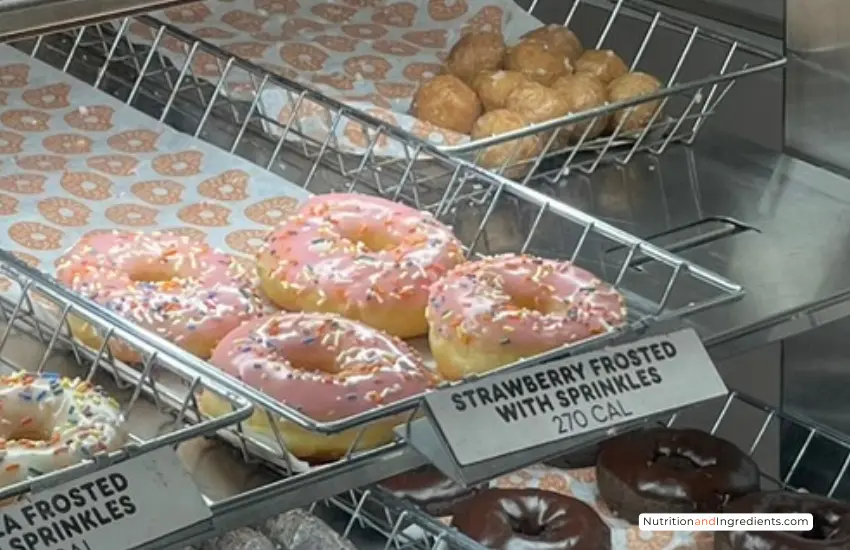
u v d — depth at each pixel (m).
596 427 0.95
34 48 1.65
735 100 1.68
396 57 1.67
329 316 1.10
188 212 1.35
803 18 1.54
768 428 1.55
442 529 1.05
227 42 1.67
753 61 1.66
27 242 1.28
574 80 1.54
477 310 1.09
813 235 1.36
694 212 1.42
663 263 1.23
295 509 0.95
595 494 1.28
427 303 1.15
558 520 1.18
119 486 0.83
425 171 1.43
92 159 1.43
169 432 0.98
